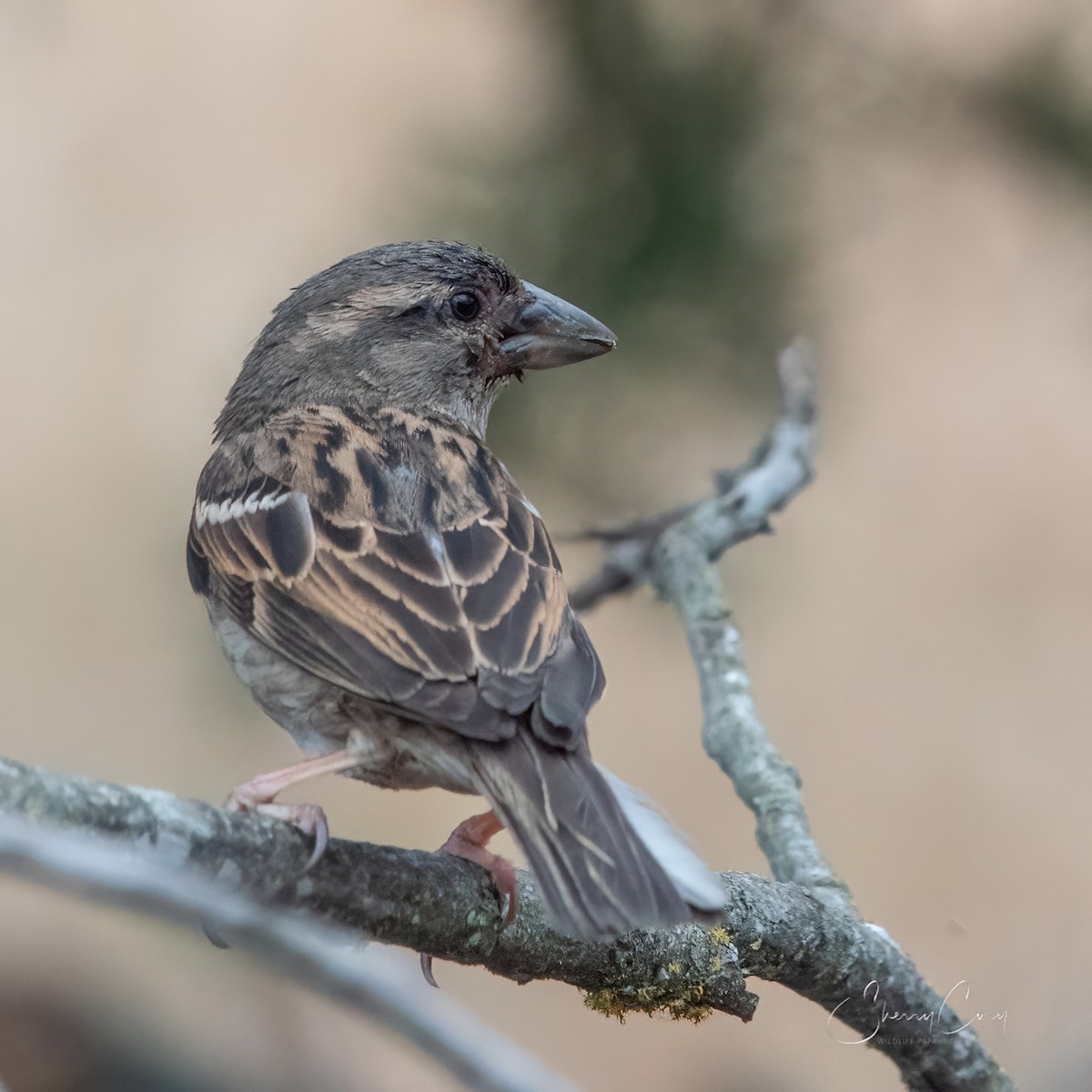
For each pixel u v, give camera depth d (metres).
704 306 10.60
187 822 5.65
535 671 6.85
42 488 17.17
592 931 5.96
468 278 9.30
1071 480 16.73
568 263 10.59
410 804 15.89
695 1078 14.04
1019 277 12.38
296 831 5.98
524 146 10.67
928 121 11.02
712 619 9.54
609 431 10.73
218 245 17.77
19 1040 12.15
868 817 16.05
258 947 4.55
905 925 15.29
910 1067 7.79
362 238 10.94
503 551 7.46
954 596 16.70
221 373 17.02
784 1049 13.95
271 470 8.19
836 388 11.09
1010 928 15.12
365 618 7.16
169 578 14.50
